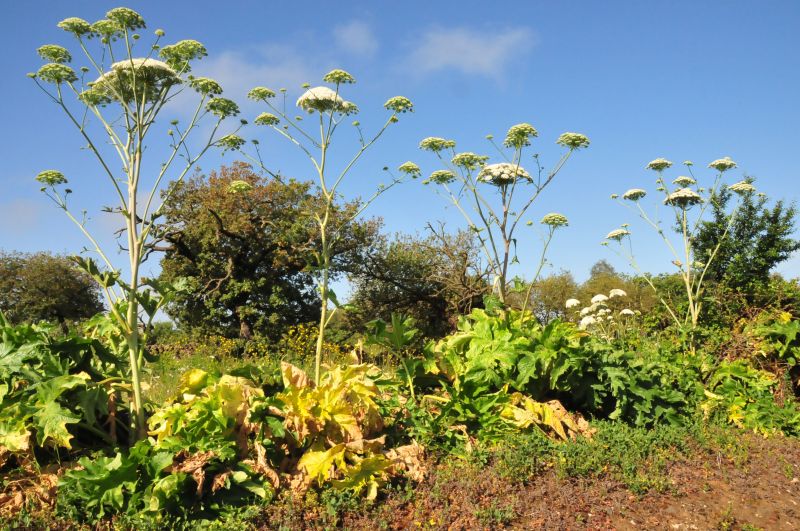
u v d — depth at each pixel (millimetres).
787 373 8703
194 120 5059
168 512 4016
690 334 10094
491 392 6625
